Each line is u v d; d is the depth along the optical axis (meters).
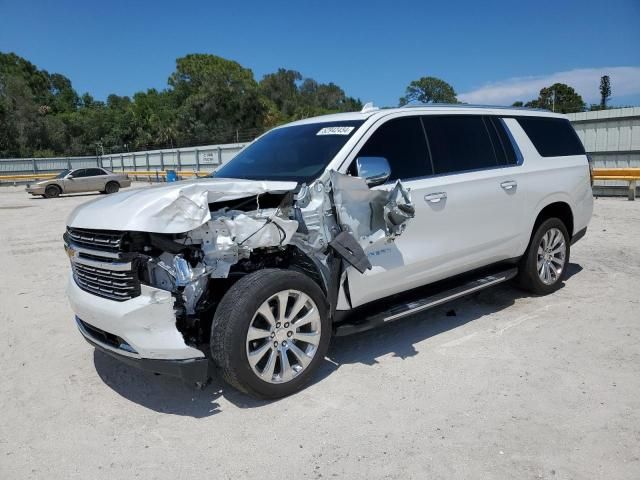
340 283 3.90
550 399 3.53
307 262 3.88
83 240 3.61
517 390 3.67
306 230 3.66
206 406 3.63
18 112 77.25
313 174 3.96
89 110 107.31
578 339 4.52
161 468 2.96
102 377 4.16
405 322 5.12
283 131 5.02
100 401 3.77
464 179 4.67
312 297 3.67
